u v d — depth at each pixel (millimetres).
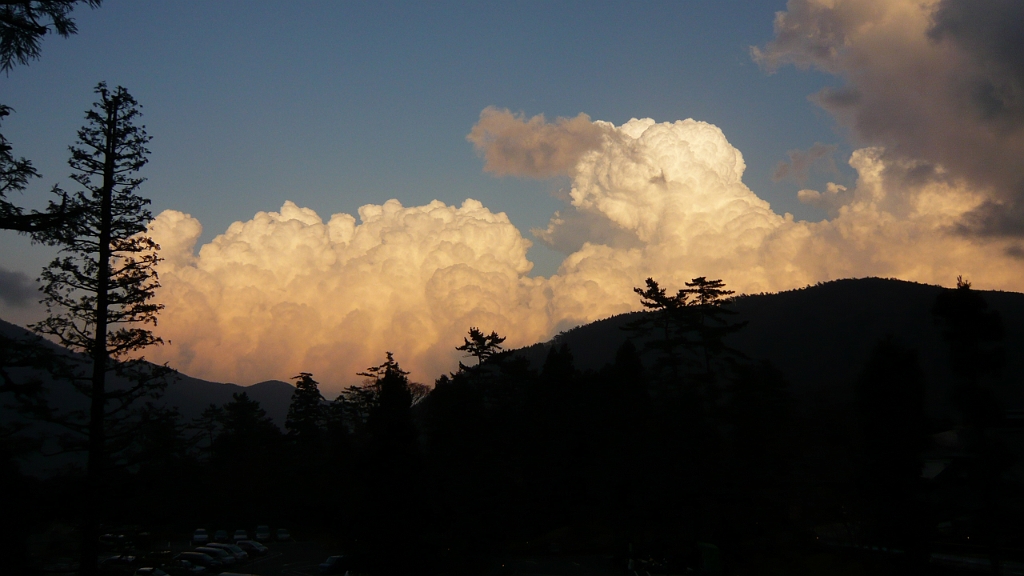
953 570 34188
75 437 29109
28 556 23312
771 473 46469
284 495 80500
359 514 46406
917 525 33375
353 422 93938
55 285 29828
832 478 41375
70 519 28719
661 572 48125
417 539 44844
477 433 60500
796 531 45625
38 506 24062
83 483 28359
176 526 48938
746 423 48438
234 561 59781
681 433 50656
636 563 49750
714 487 48125
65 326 29781
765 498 46031
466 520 56531
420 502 45188
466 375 67812
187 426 32812
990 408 30656
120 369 30953
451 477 58281
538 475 61188
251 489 78562
